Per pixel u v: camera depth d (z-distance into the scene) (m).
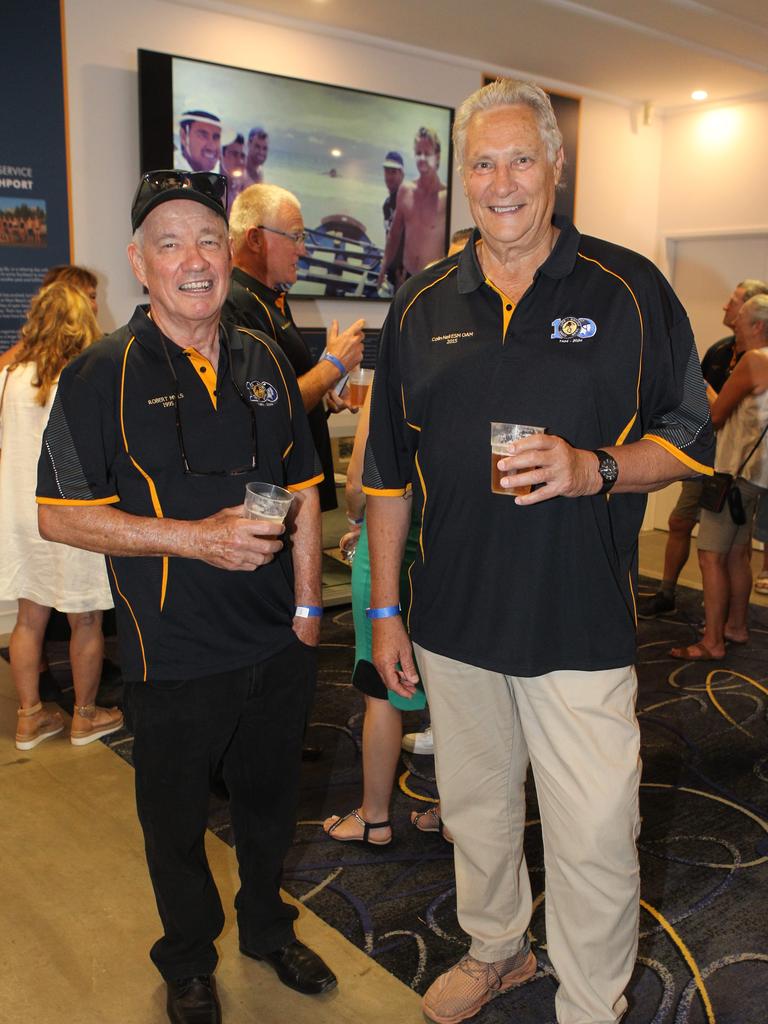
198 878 1.77
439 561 1.67
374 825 2.53
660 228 6.68
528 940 1.94
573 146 6.04
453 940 2.13
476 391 1.57
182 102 4.34
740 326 3.85
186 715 1.67
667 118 6.53
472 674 1.68
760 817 2.71
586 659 1.57
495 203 1.51
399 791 2.85
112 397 1.61
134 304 4.47
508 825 1.80
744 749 3.16
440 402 1.61
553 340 1.53
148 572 1.65
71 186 4.19
